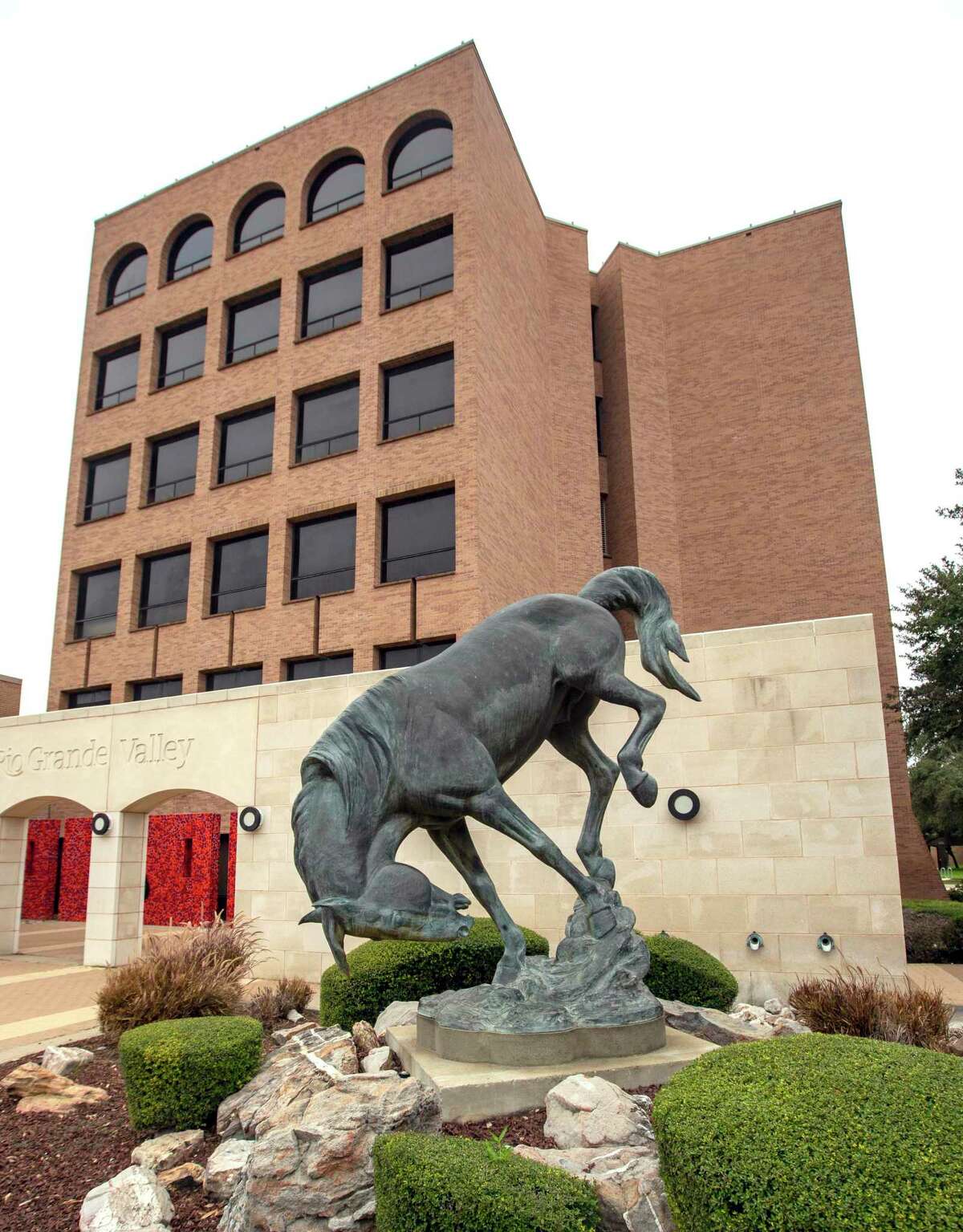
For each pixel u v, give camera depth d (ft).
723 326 90.27
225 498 80.18
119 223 96.48
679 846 36.11
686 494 87.71
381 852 17.07
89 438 91.45
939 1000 24.04
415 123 79.92
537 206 90.33
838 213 88.53
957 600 59.57
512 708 18.57
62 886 84.02
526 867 38.47
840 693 35.01
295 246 82.84
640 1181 12.61
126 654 82.69
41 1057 25.86
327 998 26.27
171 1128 18.38
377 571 70.74
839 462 82.89
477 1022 17.28
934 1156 8.96
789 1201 8.93
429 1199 11.21
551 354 89.20
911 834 69.51
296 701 45.60
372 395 74.43
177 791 49.29
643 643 20.75
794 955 33.78
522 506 76.74
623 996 17.95
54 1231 14.62
